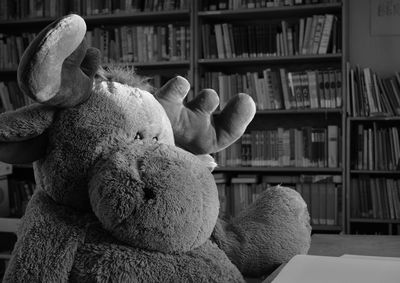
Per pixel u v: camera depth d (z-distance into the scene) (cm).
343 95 334
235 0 355
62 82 59
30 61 54
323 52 341
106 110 65
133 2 371
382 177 345
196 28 359
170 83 80
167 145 64
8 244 272
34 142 66
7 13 396
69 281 59
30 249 60
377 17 364
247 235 74
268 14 362
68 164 63
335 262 68
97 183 59
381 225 345
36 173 68
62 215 64
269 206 78
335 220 344
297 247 76
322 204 346
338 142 343
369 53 366
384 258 77
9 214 358
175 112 80
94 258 59
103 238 61
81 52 62
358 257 78
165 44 367
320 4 339
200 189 60
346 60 342
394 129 332
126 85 71
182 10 359
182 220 58
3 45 396
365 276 61
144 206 56
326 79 339
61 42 55
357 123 348
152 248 59
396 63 363
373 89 332
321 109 339
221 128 86
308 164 348
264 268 74
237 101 85
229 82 358
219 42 360
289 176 354
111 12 376
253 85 354
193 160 63
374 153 336
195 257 61
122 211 57
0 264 271
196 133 82
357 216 342
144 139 67
